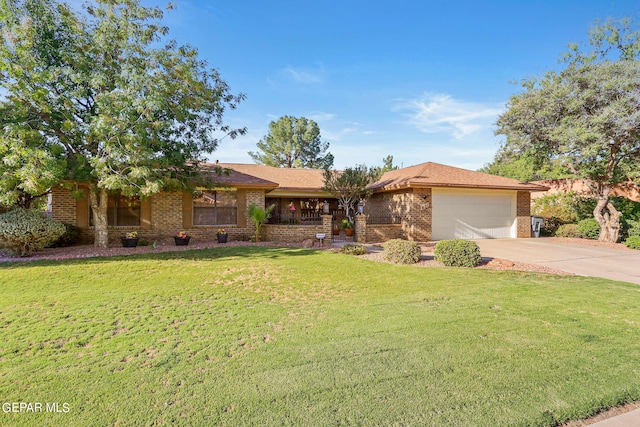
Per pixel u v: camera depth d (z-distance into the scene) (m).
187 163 14.57
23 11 9.94
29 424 2.68
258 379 3.38
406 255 9.95
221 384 3.28
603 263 10.35
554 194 20.72
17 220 10.32
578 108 14.84
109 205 14.16
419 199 16.53
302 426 2.68
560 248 13.77
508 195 18.44
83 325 4.95
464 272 8.70
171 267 8.98
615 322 5.05
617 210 17.27
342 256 10.73
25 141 9.45
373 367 3.63
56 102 10.27
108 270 8.55
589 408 2.96
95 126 9.57
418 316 5.34
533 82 17.09
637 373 3.54
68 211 13.66
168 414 2.82
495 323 4.98
